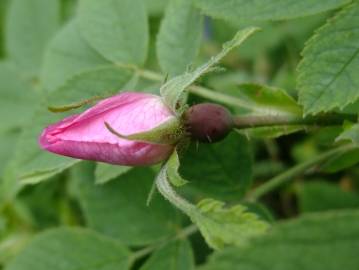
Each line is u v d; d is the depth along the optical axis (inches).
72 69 7.0
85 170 6.6
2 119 8.1
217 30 9.0
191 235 6.6
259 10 5.0
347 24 4.7
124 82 6.3
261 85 5.6
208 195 6.3
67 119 4.8
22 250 6.3
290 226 3.2
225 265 3.3
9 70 8.3
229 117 5.3
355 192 8.0
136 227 6.4
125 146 4.7
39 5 8.5
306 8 4.9
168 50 6.2
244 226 4.1
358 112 5.5
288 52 8.7
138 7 6.6
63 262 6.3
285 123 5.4
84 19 6.8
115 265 6.3
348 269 3.2
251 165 6.2
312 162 6.1
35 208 8.3
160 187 4.7
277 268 3.3
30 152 6.1
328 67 4.7
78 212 8.4
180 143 5.1
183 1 6.3
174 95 4.9
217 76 9.0
